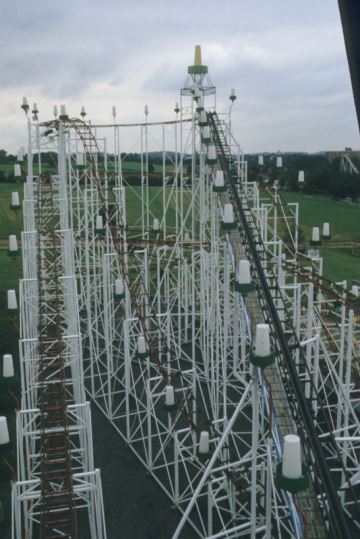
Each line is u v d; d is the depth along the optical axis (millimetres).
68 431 21609
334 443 17281
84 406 21375
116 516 24453
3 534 23578
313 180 105312
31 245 31375
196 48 37438
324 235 31078
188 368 38000
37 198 37062
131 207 91938
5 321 42812
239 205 25344
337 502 12852
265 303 19250
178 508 24578
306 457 14266
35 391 28656
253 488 16297
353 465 26578
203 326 35781
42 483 19156
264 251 25078
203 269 35281
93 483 20391
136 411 31719
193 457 25359
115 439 30500
